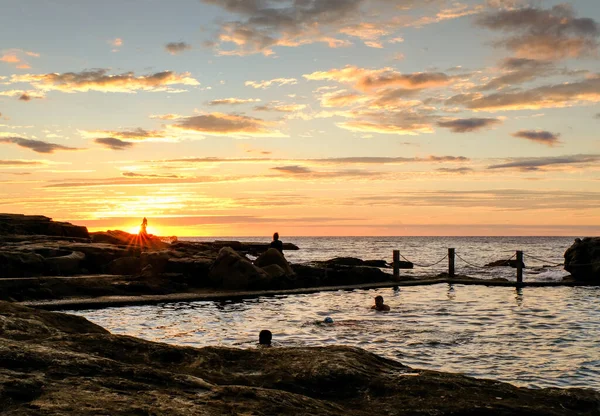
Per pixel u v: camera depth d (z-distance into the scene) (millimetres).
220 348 5664
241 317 19203
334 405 4426
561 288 30953
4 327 5152
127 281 26312
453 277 35406
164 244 45500
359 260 51969
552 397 4852
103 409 3461
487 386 5023
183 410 3613
